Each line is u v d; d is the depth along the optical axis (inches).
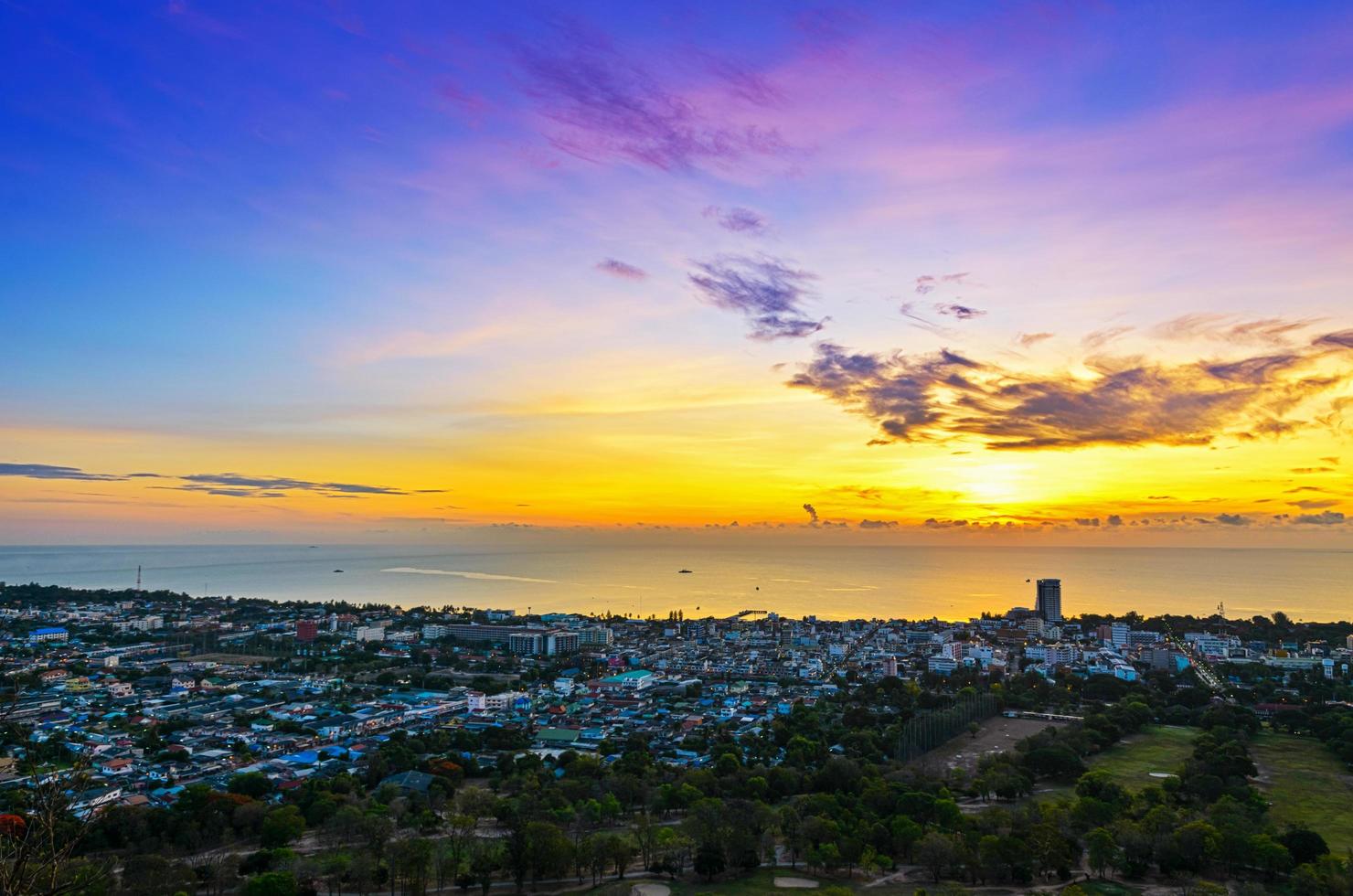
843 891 7815.0
